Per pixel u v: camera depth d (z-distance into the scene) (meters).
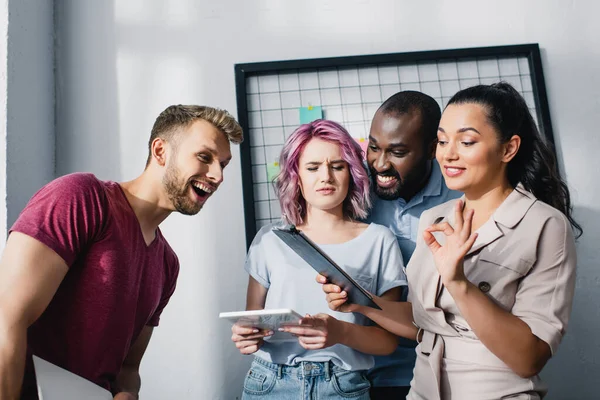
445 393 1.33
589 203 1.87
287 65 1.92
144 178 1.38
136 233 1.32
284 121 1.91
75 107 1.93
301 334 1.45
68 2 1.98
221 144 1.38
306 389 1.53
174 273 1.54
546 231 1.29
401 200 1.83
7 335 1.07
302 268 1.67
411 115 1.87
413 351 1.76
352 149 1.77
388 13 1.98
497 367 1.27
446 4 1.98
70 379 1.17
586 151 1.90
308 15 1.99
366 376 1.75
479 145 1.35
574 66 1.95
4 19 1.72
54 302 1.24
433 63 1.94
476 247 1.33
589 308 1.81
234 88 1.94
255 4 1.99
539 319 1.24
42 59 1.88
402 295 1.75
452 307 1.34
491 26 1.97
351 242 1.72
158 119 1.41
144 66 1.96
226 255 1.85
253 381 1.59
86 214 1.21
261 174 1.88
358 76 1.93
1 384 1.05
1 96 1.69
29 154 1.76
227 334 1.82
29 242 1.14
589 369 1.78
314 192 1.74
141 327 1.41
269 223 1.84
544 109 1.89
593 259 1.83
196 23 1.98
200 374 1.80
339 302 1.51
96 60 1.96
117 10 1.98
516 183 1.43
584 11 1.97
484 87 1.40
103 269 1.25
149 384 1.79
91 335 1.24
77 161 1.91
